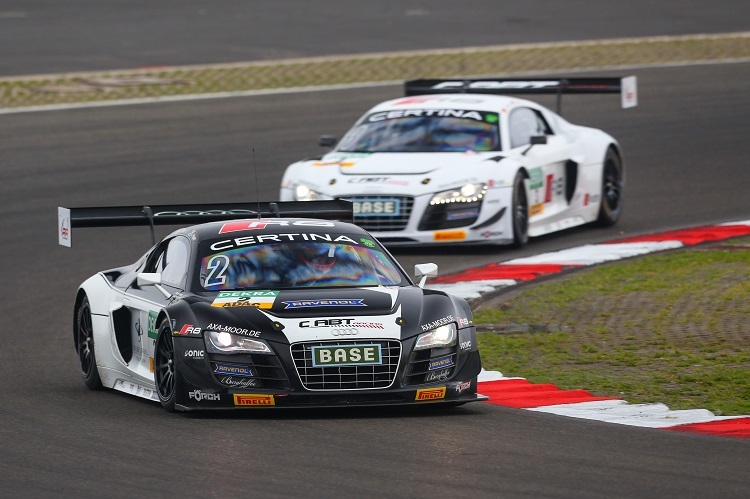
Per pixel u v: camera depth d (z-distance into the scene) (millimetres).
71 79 86500
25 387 31578
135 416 27188
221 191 61094
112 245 53344
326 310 27062
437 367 27062
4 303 43812
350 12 120938
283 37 106562
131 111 77812
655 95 84062
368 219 47750
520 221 49406
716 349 33531
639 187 63469
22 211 57906
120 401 29422
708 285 41438
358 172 48594
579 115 79812
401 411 27641
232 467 22250
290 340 26281
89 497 20516
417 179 47906
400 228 47625
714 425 25938
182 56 96938
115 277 32938
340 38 106125
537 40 104562
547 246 50781
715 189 62500
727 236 51375
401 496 20391
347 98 81438
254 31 109812
